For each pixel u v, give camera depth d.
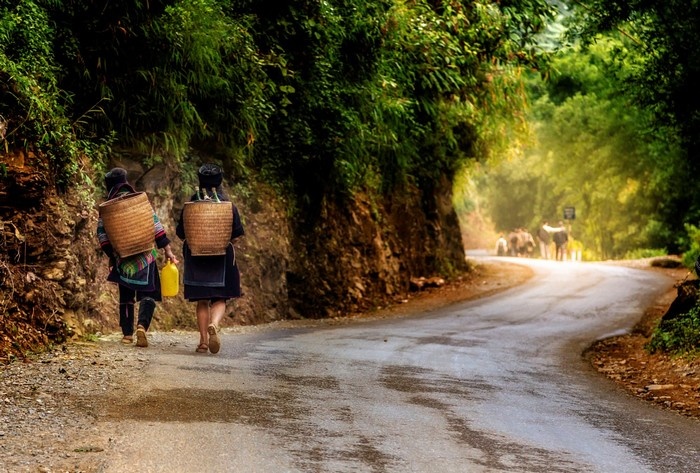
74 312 19.94
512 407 15.77
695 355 23.53
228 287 18.97
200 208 18.67
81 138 22.67
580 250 103.12
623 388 20.36
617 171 93.44
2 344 16.83
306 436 12.21
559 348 27.16
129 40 24.17
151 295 19.09
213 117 28.27
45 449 10.95
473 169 61.50
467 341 26.72
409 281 48.41
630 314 38.09
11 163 18.59
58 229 19.30
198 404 13.71
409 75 39.28
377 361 20.20
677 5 36.19
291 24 31.14
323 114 35.00
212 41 25.55
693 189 76.56
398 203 48.75
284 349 20.94
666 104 39.84
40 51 20.75
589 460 12.10
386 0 34.16
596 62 76.88
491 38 38.44
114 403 13.45
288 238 34.06
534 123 100.62
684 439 14.23
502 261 71.06
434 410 14.68
